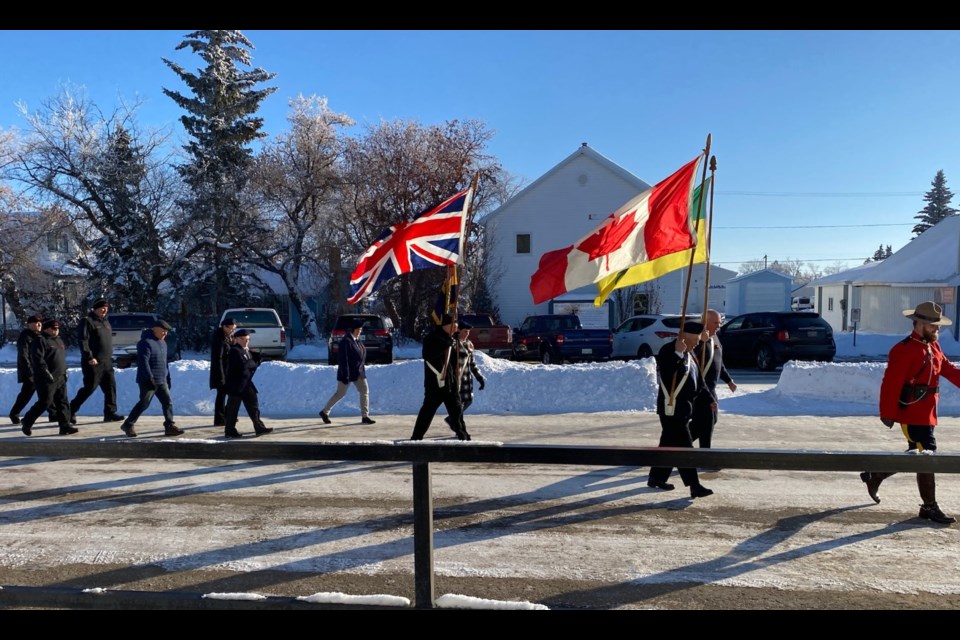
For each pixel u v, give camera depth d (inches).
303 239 1186.6
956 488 244.5
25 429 360.8
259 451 115.6
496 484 257.9
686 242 239.3
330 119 1170.6
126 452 116.3
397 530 209.5
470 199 311.9
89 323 388.8
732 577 171.8
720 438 336.2
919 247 1293.1
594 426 378.3
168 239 1112.8
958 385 212.1
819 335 703.7
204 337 1098.1
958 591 162.7
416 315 1149.1
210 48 1139.3
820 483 254.4
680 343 233.9
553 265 247.3
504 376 457.4
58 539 204.2
